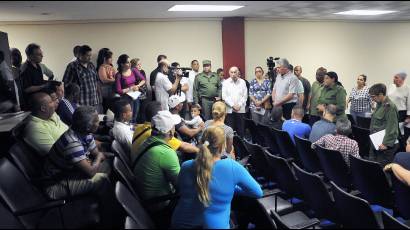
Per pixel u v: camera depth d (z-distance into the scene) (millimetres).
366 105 5832
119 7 4934
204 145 1966
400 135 4363
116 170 2229
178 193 2262
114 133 3285
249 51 7695
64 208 2291
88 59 4832
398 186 2537
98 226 2219
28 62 4461
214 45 7418
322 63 8469
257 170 3350
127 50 6887
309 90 6793
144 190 2322
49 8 4672
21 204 2078
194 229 1937
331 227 2398
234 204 2287
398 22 9016
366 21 8734
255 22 7633
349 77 8820
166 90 5316
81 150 2426
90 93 4828
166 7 5336
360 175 2838
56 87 3566
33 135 2711
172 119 2416
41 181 2406
